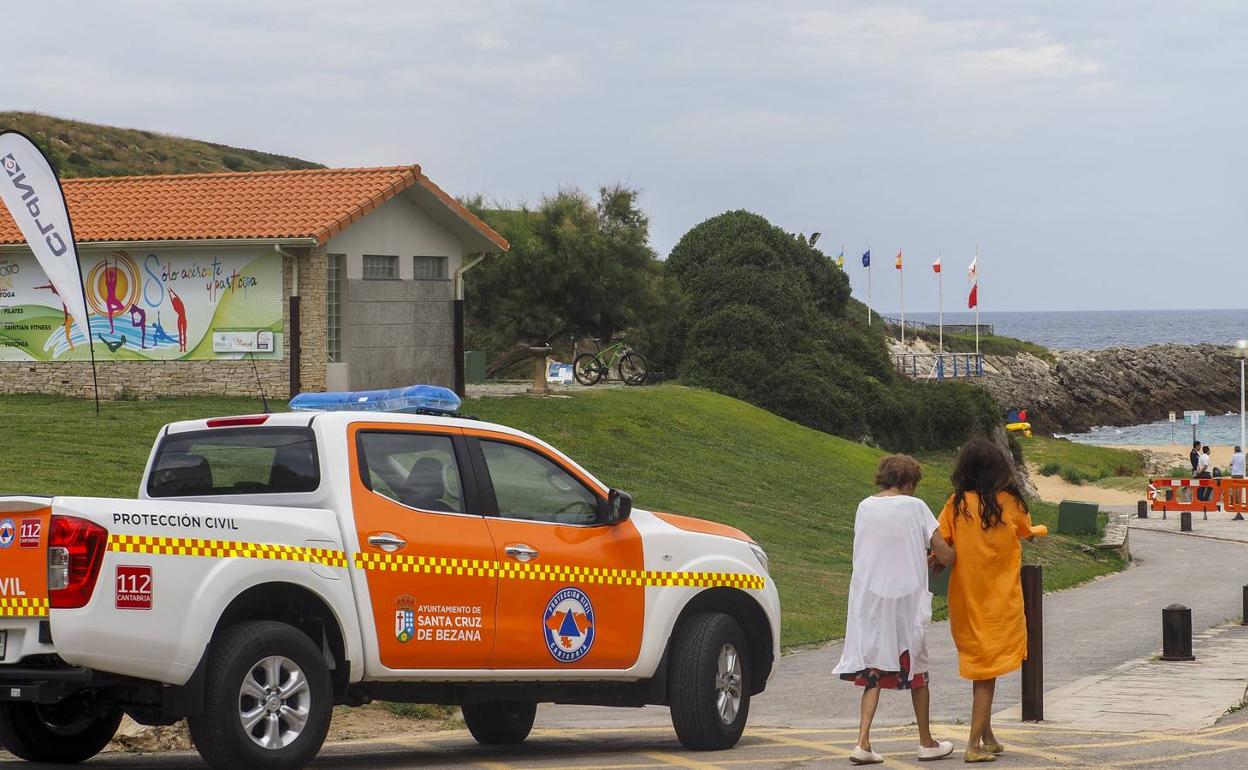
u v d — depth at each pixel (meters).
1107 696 11.95
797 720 11.76
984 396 60.84
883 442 56.75
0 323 32.28
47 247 23.66
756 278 55.84
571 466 9.66
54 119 91.44
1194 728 10.29
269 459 8.73
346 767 8.95
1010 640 8.79
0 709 8.99
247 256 30.44
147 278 31.16
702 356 53.09
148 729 10.24
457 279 34.28
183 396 30.95
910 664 8.88
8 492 17.53
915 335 116.12
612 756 9.61
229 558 7.88
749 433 37.72
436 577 8.73
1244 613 18.64
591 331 41.47
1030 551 30.97
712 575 10.15
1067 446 78.38
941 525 8.89
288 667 8.06
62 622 7.33
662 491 29.19
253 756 7.85
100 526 7.43
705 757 9.48
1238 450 50.56
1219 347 134.62
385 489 8.72
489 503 9.17
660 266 45.47
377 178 32.00
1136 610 21.20
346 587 8.36
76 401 30.64
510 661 9.06
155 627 7.56
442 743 10.70
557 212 39.84
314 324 30.16
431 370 33.56
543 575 9.23
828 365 54.47
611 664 9.57
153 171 90.94
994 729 10.40
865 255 88.00
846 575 24.30
